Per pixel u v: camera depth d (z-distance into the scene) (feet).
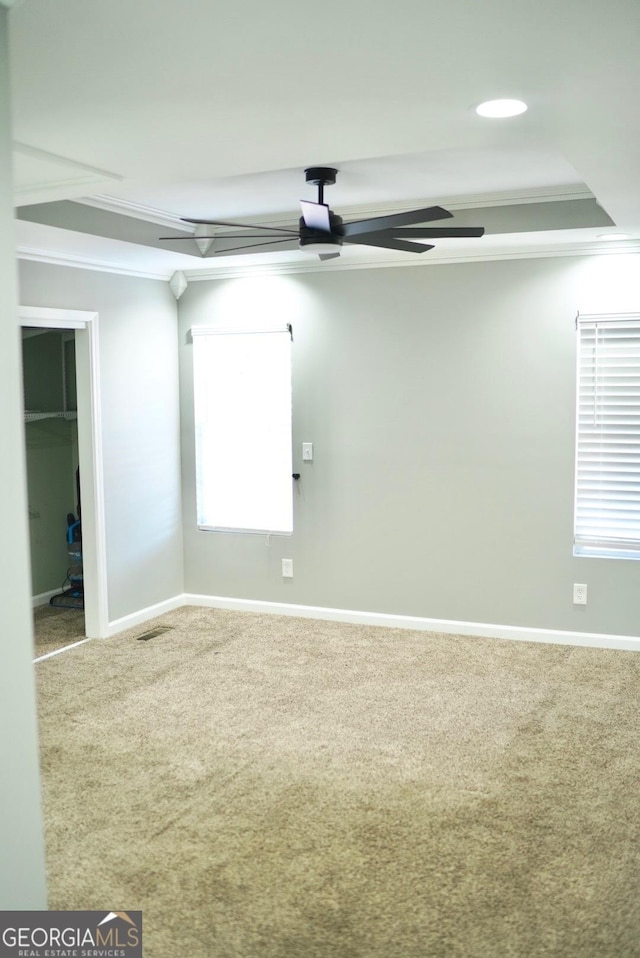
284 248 16.26
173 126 8.39
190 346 19.39
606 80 7.08
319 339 18.02
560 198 14.11
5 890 5.32
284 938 8.00
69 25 5.95
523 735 12.41
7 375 5.20
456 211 14.89
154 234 15.55
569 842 9.54
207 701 13.91
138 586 18.44
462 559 17.31
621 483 16.06
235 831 9.89
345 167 12.40
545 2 5.57
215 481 19.54
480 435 16.88
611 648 16.34
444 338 16.94
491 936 7.98
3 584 5.22
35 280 15.29
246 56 6.57
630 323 15.60
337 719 13.10
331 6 5.65
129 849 9.53
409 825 9.96
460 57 6.58
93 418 16.80
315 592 18.76
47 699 14.03
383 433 17.69
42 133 8.58
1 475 5.17
